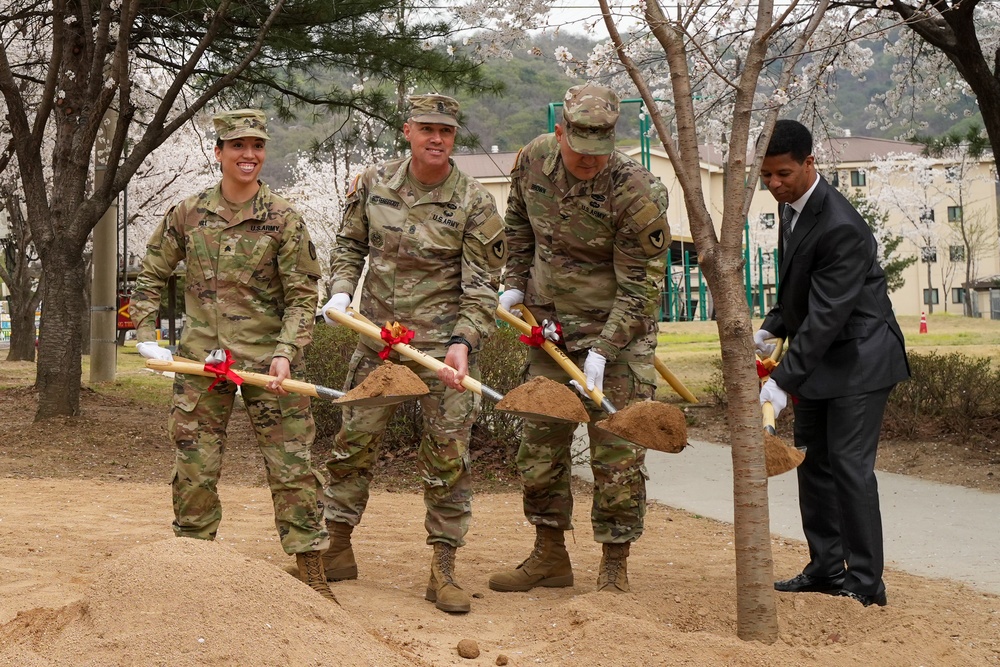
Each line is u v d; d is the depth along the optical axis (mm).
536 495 5137
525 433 5109
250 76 13289
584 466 9891
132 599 3426
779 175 4738
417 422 9703
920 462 9445
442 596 4562
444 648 3918
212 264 4461
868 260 4754
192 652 3221
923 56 14586
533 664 3723
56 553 5586
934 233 50531
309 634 3424
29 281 25672
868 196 48531
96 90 12117
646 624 3928
